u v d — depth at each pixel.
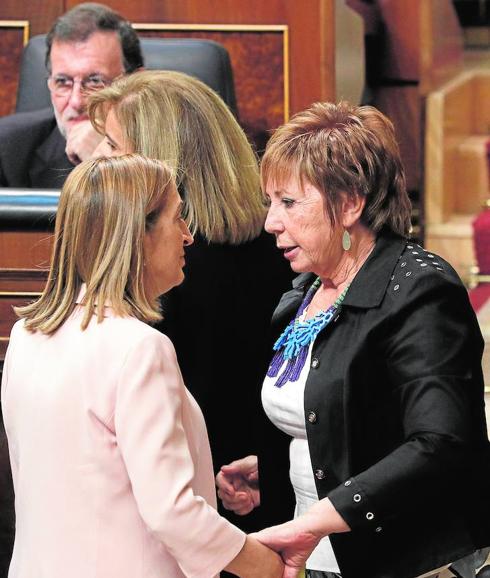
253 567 8.41
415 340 8.56
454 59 29.66
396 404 8.74
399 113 25.33
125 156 8.67
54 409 8.22
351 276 9.22
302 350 9.33
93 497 8.12
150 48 17.36
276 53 19.16
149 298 8.68
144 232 8.46
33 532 8.30
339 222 9.02
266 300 10.96
